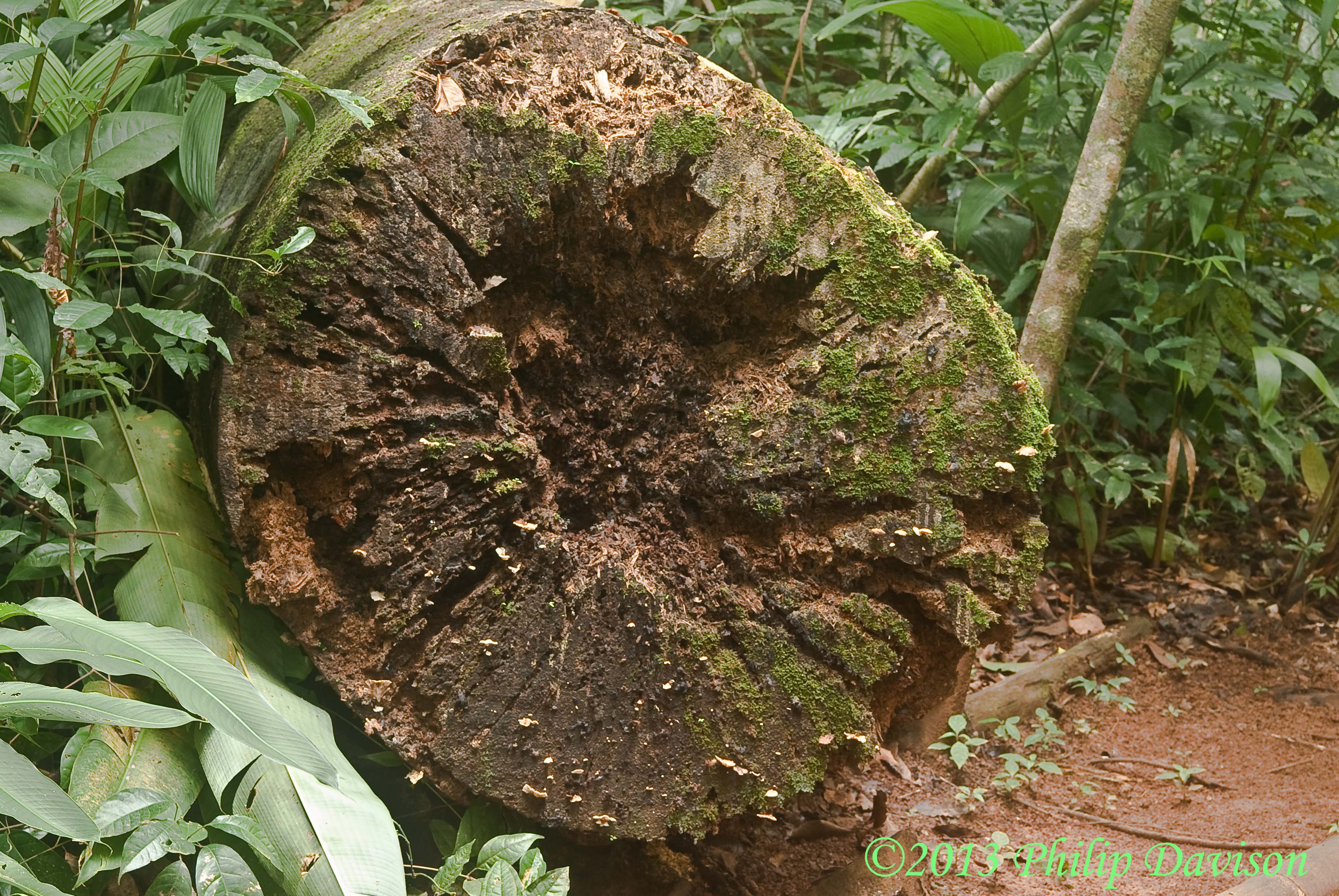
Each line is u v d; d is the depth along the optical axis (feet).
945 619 11.50
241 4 13.38
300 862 10.57
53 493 10.81
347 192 10.99
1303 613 16.05
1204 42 15.60
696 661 11.43
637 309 11.62
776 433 11.48
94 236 11.94
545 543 11.33
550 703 11.34
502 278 11.29
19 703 9.90
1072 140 15.71
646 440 11.68
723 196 11.44
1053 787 13.70
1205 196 15.98
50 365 11.26
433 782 11.32
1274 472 18.88
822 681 11.53
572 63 11.46
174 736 10.87
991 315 11.48
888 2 14.60
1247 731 14.52
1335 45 16.02
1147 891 12.25
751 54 16.90
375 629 11.25
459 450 11.20
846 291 11.44
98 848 10.23
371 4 13.10
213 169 11.37
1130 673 15.30
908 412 11.43
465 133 11.12
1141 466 15.76
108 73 11.94
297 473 11.19
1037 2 15.85
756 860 12.35
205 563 11.33
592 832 11.41
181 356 11.12
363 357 11.06
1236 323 15.67
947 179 19.03
